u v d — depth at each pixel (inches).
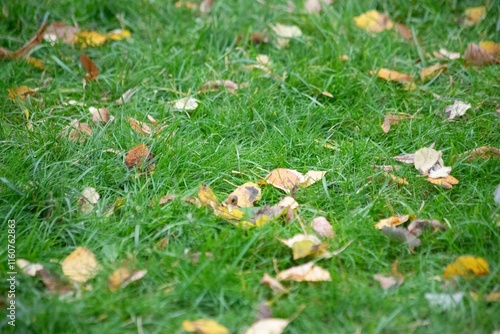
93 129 65.5
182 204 60.2
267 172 63.8
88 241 57.9
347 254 57.2
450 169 62.8
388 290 55.1
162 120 67.7
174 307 54.5
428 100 70.2
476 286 55.6
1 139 65.2
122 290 55.1
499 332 52.4
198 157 64.2
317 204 61.2
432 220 59.1
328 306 54.1
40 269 56.1
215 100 70.4
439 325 53.1
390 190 62.2
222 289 54.8
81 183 62.2
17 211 59.7
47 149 64.0
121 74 72.1
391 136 67.3
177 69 73.5
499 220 58.9
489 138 66.6
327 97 71.2
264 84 71.5
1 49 73.7
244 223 58.6
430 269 56.7
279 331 52.2
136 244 57.7
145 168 63.2
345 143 65.8
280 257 57.9
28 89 70.4
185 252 57.1
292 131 66.6
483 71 72.5
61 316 53.1
